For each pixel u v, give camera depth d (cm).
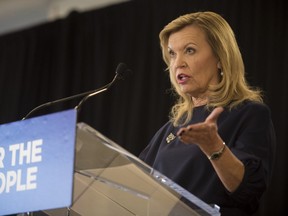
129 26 890
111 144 263
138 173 271
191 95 379
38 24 1015
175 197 276
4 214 273
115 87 869
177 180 343
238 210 329
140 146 817
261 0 762
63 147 256
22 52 1017
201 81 371
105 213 294
